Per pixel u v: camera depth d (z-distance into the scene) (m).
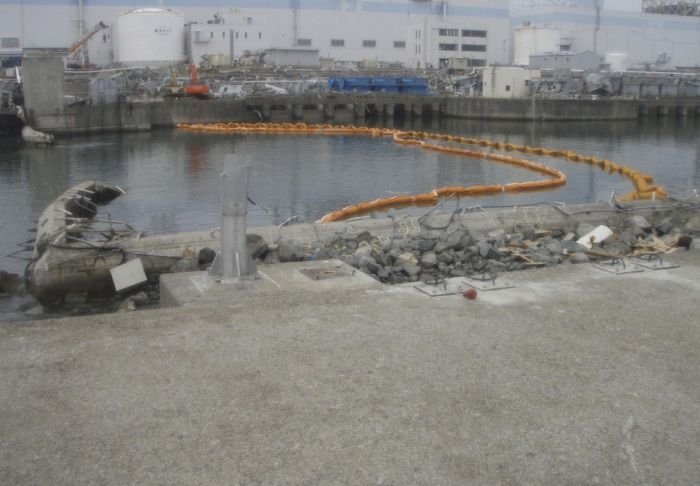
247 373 4.48
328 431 3.77
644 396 4.24
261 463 3.46
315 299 6.09
